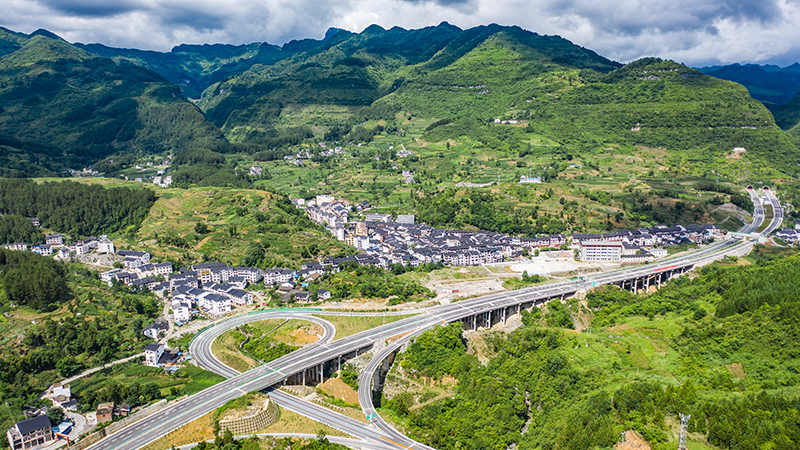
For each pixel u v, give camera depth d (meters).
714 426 185.12
